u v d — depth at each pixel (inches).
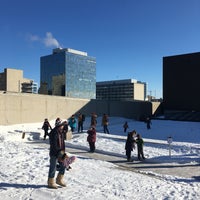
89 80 6230.3
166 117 2112.5
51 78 6043.3
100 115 1768.0
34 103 1363.2
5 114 1231.5
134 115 2065.7
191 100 2041.1
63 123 297.9
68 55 5841.5
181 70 2094.0
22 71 4362.7
